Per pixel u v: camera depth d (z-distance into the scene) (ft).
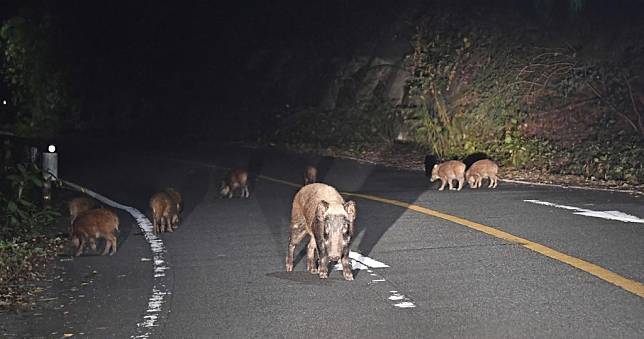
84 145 142.92
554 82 94.73
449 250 44.21
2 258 43.70
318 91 140.77
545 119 93.50
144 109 182.70
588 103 93.50
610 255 41.88
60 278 40.29
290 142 130.00
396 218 54.85
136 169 95.50
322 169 91.35
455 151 95.96
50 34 197.57
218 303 34.86
